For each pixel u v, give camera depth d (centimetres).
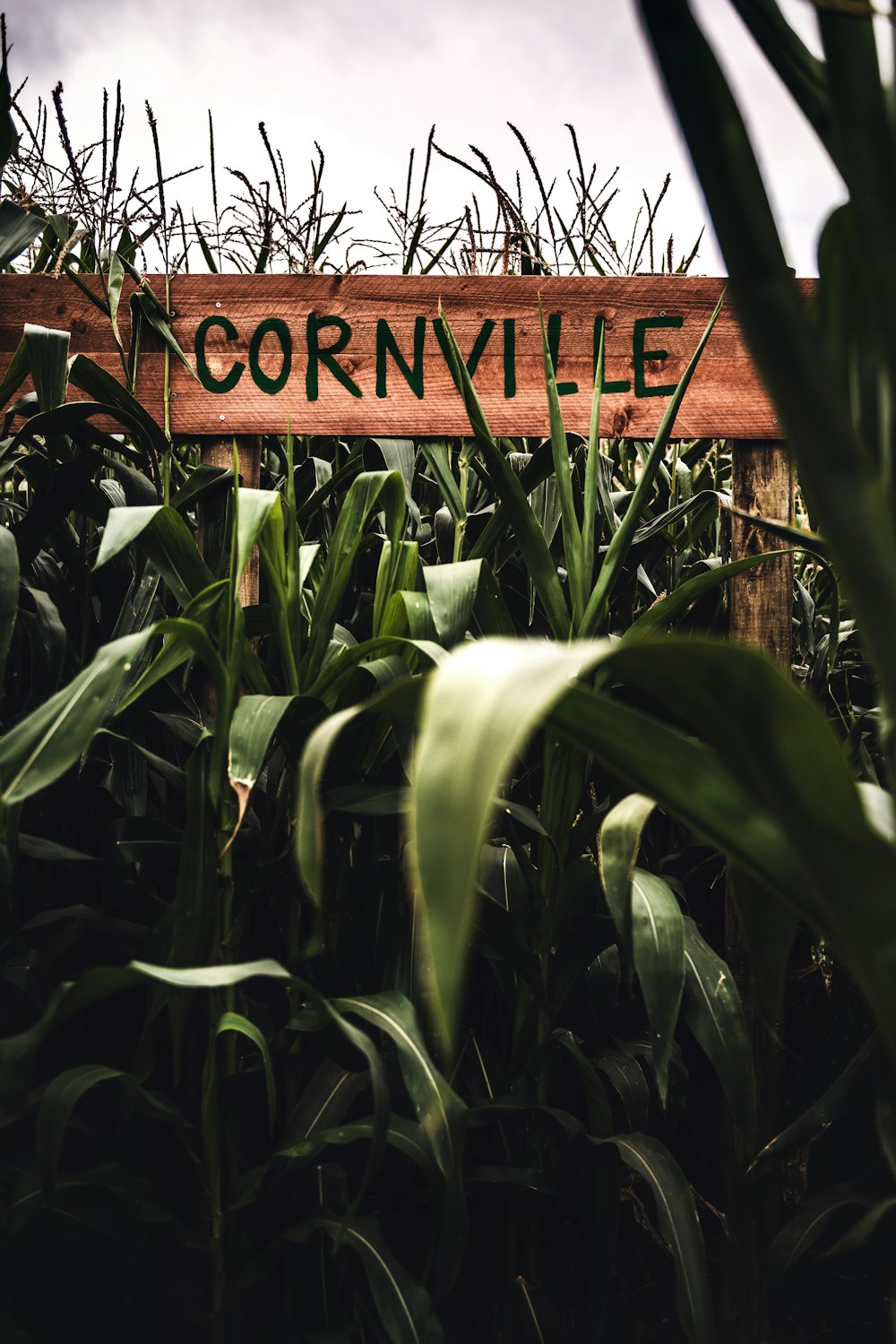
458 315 142
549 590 110
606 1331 132
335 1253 89
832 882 37
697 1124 154
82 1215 104
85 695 75
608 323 141
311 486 147
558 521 141
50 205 155
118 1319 117
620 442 179
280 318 142
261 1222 104
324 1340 107
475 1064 125
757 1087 132
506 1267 120
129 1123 125
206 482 127
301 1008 110
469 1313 134
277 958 136
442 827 28
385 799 102
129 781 124
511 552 141
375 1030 117
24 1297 124
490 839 129
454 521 134
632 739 41
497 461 108
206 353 143
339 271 173
